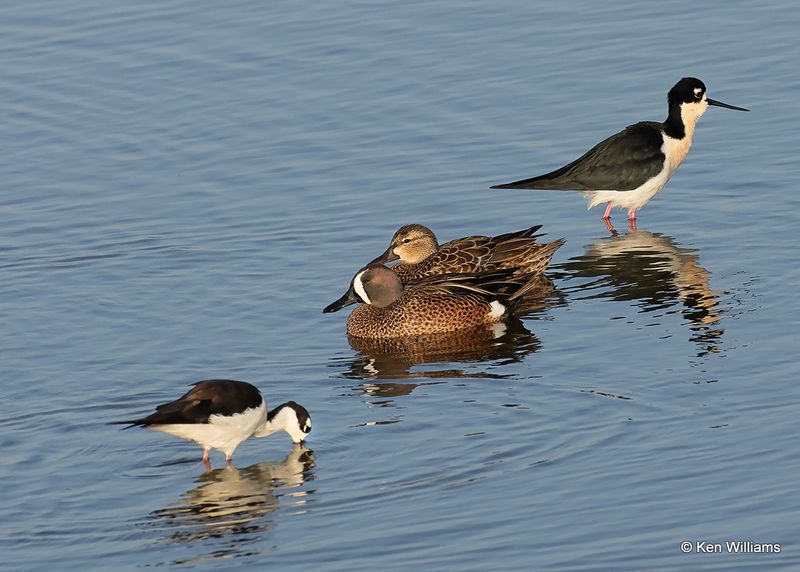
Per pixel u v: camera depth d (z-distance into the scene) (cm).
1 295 1961
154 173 2342
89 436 1527
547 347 1745
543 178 2186
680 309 1830
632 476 1370
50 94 2594
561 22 2800
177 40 2777
